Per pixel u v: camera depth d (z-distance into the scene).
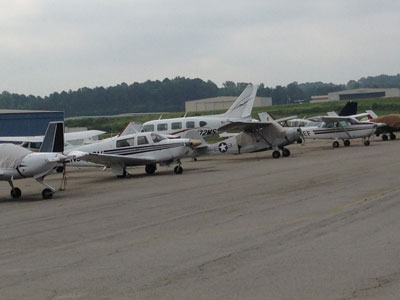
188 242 10.16
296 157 31.20
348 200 14.03
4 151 18.44
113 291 7.37
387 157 26.81
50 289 7.60
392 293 6.78
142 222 12.59
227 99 134.62
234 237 10.36
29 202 17.72
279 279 7.54
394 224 10.77
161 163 25.17
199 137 26.34
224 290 7.19
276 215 12.45
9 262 9.37
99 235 11.36
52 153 18.56
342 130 38.19
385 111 98.94
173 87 193.62
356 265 8.04
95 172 29.36
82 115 182.50
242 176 21.77
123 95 186.38
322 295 6.83
